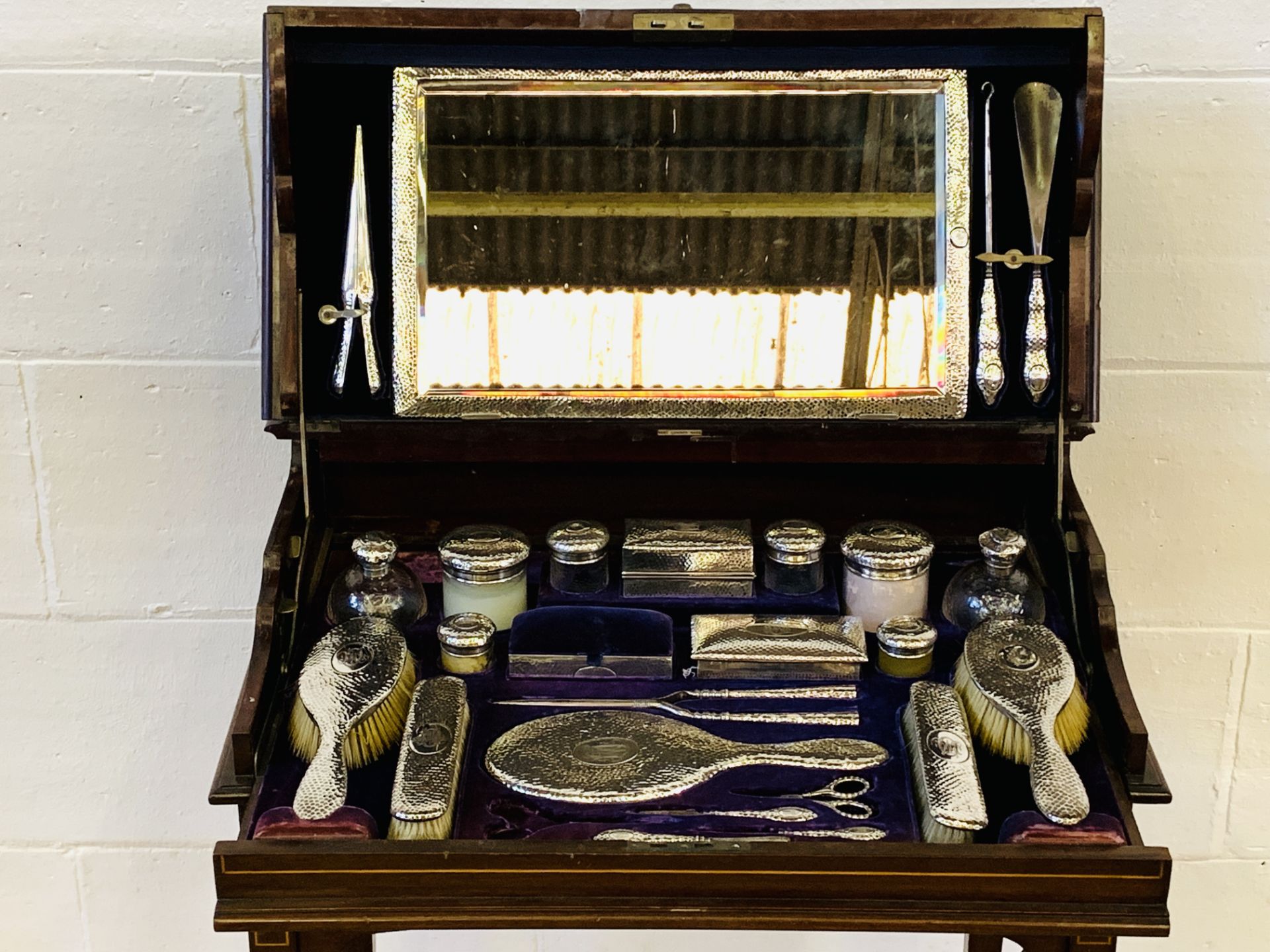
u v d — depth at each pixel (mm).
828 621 928
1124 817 778
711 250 946
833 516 1038
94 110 1071
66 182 1087
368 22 882
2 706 1248
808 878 750
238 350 1144
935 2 1044
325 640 884
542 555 1035
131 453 1169
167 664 1243
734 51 922
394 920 752
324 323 934
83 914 1336
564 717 871
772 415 945
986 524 1030
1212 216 1096
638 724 863
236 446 1173
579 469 1027
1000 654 862
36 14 1046
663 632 918
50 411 1151
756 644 908
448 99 922
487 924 755
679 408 946
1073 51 900
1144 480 1170
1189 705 1245
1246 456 1158
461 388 944
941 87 919
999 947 1201
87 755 1272
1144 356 1134
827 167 935
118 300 1122
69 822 1297
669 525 990
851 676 910
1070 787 779
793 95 925
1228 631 1216
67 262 1108
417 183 930
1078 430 939
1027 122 917
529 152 932
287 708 868
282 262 909
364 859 747
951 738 818
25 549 1193
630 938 1343
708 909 755
